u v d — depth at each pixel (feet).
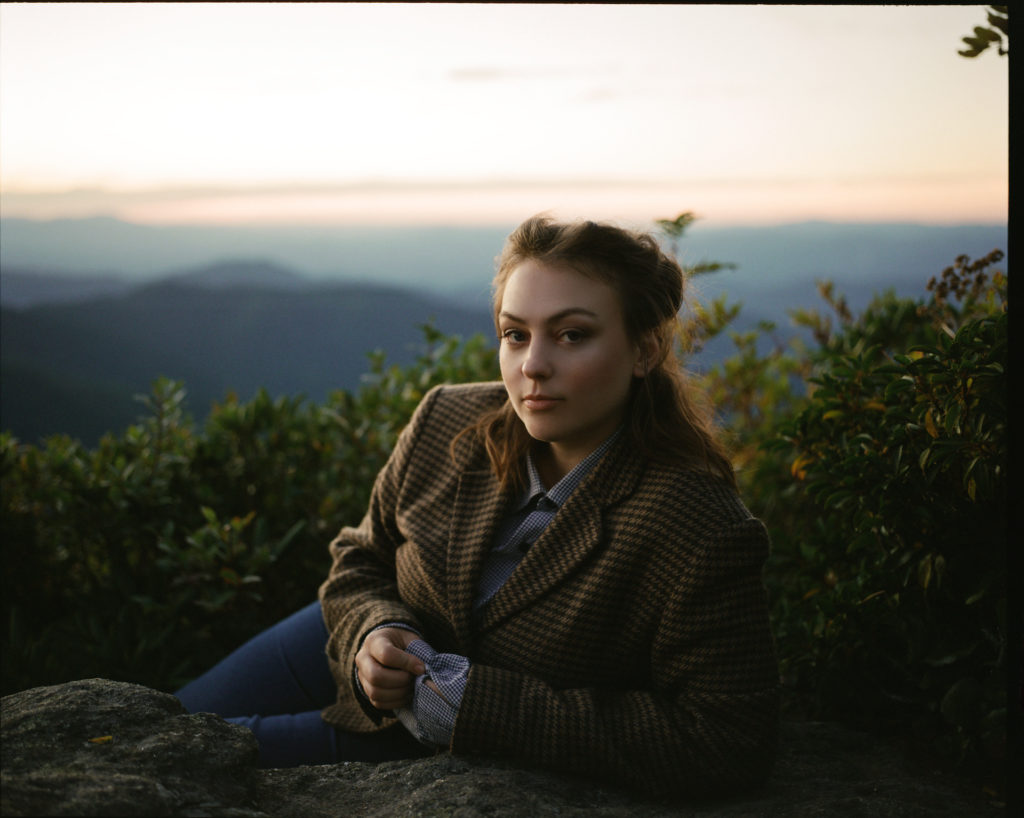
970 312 6.85
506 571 5.31
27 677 7.57
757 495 9.74
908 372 5.42
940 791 5.10
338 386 10.50
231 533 8.30
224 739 4.25
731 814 4.50
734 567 4.62
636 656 4.95
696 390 5.74
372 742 5.50
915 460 5.56
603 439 5.22
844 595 5.98
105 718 4.13
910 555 5.70
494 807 4.10
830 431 6.45
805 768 5.48
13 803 3.23
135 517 8.79
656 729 4.56
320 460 10.04
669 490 4.87
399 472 6.04
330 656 5.85
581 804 4.43
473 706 4.58
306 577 9.45
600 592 4.83
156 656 8.18
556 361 4.74
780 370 11.96
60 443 9.66
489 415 5.65
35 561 8.95
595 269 4.73
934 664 5.60
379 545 6.16
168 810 3.56
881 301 9.48
